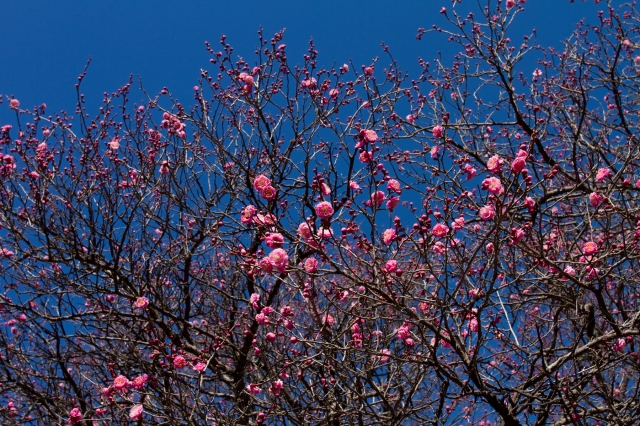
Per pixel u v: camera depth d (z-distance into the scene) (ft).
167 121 23.47
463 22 27.81
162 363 18.67
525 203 15.37
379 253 16.55
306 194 20.85
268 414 18.51
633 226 17.88
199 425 18.35
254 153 25.26
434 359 15.60
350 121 23.29
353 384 17.66
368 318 15.05
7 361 21.65
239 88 23.44
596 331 19.76
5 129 21.84
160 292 23.88
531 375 17.25
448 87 28.60
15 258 22.85
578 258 18.52
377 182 14.21
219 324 23.16
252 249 21.06
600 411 17.37
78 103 22.86
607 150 26.25
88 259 22.86
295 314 22.67
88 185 24.09
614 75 30.73
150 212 23.80
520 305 19.79
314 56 24.03
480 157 25.90
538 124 26.86
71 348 23.93
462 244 15.70
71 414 17.83
